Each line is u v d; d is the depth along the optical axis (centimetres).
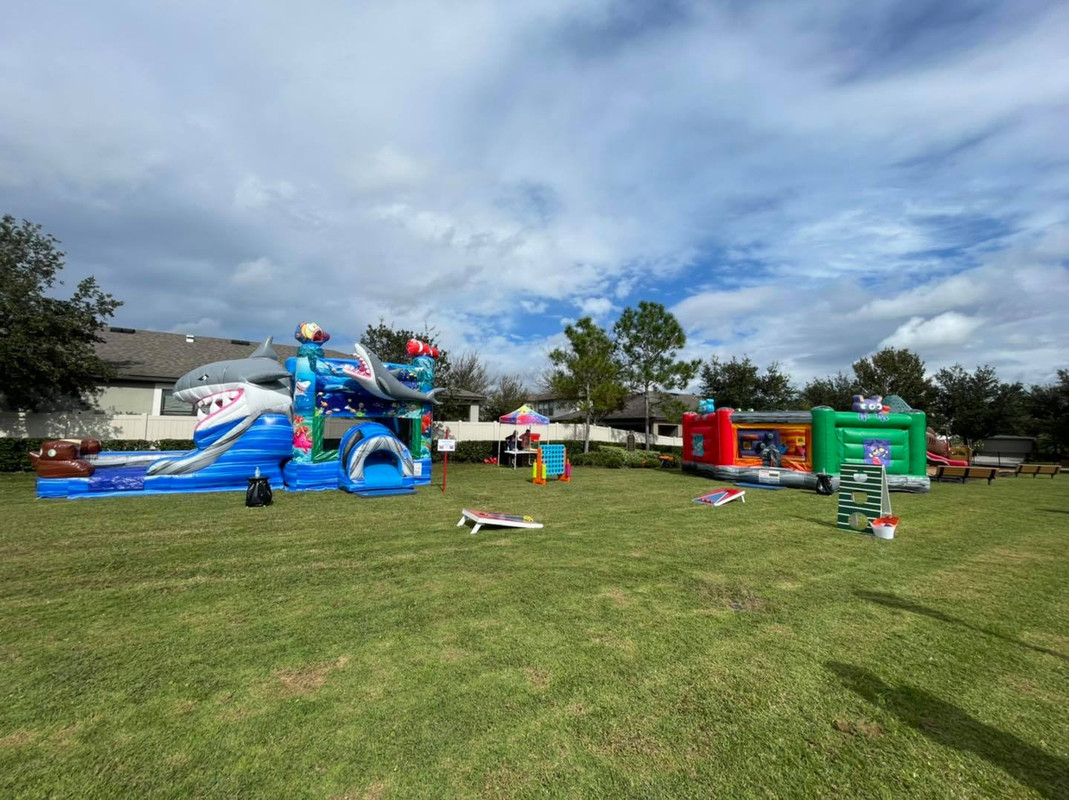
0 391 1393
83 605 461
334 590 510
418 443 1436
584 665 359
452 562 617
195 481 1147
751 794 237
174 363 1952
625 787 239
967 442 4003
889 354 3725
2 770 243
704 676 347
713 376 3544
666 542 744
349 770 246
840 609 480
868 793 239
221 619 432
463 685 329
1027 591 541
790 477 1506
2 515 865
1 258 1334
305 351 1248
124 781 237
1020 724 299
